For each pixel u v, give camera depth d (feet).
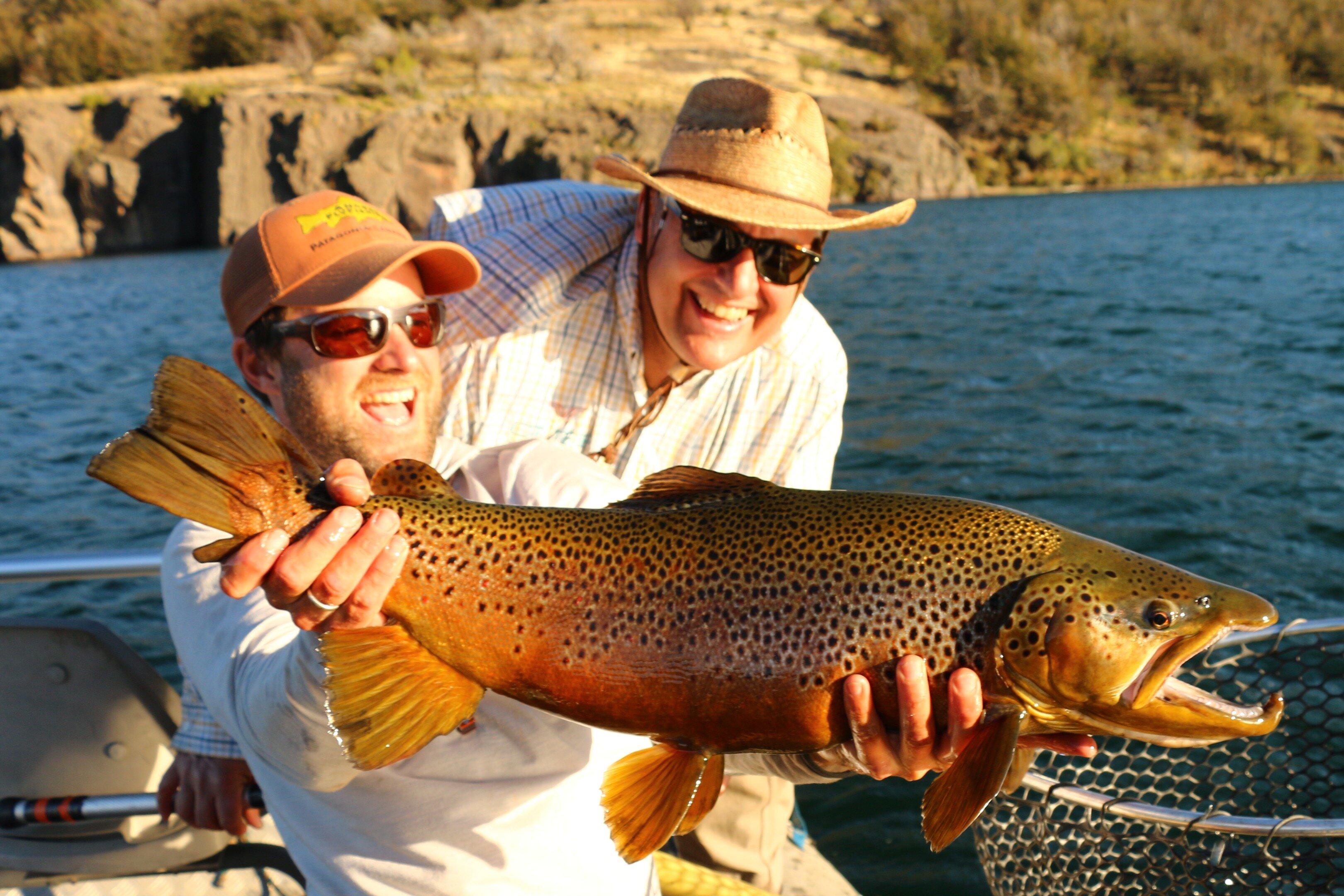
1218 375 16.39
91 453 14.83
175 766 3.04
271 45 96.78
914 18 99.04
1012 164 88.53
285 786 2.35
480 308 3.63
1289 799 3.57
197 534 2.50
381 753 2.01
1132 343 19.56
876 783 5.55
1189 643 2.05
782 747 2.16
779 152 3.37
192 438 1.99
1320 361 17.04
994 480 11.57
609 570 2.15
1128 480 11.33
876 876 4.86
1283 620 7.98
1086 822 2.93
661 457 3.76
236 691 2.21
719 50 99.40
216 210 70.74
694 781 2.17
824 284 31.55
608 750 2.37
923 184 79.97
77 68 91.15
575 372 3.66
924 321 23.50
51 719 3.17
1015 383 16.52
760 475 3.83
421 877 2.22
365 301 2.57
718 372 3.70
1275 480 11.07
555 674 2.15
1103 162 88.53
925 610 2.10
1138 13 110.93
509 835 2.24
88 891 3.18
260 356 2.62
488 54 93.61
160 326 30.32
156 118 71.31
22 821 3.10
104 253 70.74
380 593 1.93
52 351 25.62
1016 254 38.52
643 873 2.47
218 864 3.30
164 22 97.81
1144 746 4.00
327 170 70.23
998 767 2.01
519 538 2.17
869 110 83.56
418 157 70.54
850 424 14.30
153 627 8.29
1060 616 2.07
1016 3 105.19
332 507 2.02
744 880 3.68
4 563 3.10
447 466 2.66
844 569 2.12
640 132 72.18
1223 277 29.22
